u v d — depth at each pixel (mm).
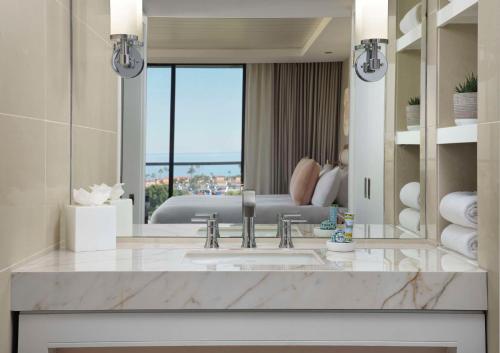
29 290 1710
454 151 2215
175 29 2348
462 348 1784
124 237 2312
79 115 2248
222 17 2357
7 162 1621
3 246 1630
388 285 1748
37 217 1892
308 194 2359
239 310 1770
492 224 1715
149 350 1883
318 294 1742
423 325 1781
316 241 2328
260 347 1902
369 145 2361
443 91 2209
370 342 1779
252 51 2361
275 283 1737
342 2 2348
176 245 2264
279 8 2359
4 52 1563
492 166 1707
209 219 2199
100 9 2256
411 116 2352
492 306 1725
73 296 1721
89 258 1938
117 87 2301
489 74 1717
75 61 2242
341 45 2355
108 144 2303
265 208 2354
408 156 2354
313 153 2367
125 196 2322
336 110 2363
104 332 1758
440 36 2205
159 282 1730
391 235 2348
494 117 1687
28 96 1767
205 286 1734
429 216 2314
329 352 1900
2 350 1648
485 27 1738
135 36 2244
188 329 1765
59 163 2105
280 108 2369
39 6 1860
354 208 2354
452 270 1771
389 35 2332
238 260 2119
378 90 2354
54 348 1810
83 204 2115
